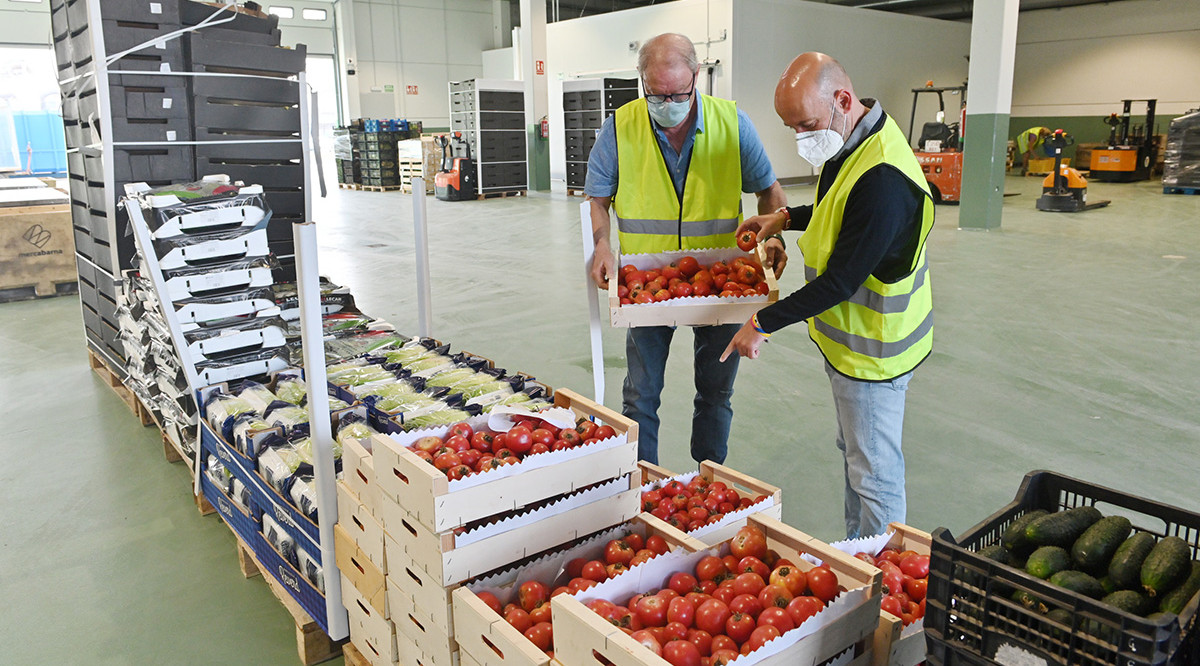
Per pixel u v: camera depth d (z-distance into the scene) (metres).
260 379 3.04
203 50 3.70
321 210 13.35
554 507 1.71
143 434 3.87
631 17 16.28
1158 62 18.88
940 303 6.05
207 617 2.44
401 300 6.46
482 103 14.39
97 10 3.44
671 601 1.46
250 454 2.43
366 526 1.87
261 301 3.03
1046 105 20.91
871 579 1.48
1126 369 4.48
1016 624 1.16
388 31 21.31
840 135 1.87
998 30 9.21
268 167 4.00
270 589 2.61
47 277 6.93
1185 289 6.43
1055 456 3.36
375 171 17.09
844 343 2.00
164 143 3.69
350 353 3.18
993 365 4.58
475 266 7.90
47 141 17.28
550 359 4.83
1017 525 1.39
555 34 17.97
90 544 2.87
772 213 2.55
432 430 1.83
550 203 13.71
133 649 2.29
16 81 16.98
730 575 1.60
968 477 3.18
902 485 2.07
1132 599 1.20
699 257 2.64
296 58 3.96
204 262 2.96
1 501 3.19
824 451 3.48
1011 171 19.70
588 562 1.69
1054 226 10.08
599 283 2.56
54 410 4.20
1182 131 13.52
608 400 4.13
